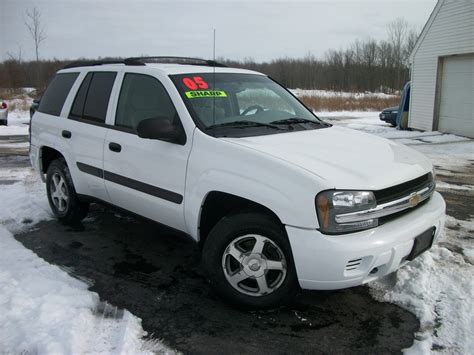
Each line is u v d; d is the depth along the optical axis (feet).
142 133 11.24
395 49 175.52
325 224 9.07
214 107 12.19
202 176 10.84
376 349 9.26
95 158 14.37
